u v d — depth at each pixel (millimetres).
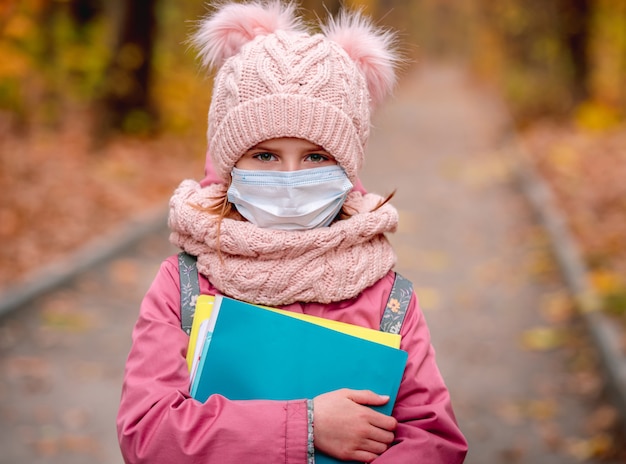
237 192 1990
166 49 16188
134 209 9484
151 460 1801
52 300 6523
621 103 18797
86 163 11133
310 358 1891
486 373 5453
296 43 2002
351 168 1998
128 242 8344
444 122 22672
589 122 16766
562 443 4453
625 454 4262
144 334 1963
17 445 4258
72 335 5867
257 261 1942
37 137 12203
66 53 13664
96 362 5418
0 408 4664
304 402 1829
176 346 1936
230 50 2160
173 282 2045
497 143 17578
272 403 1832
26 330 5879
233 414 1811
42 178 9680
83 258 7477
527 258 8383
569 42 17703
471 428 4648
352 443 1814
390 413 1896
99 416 4645
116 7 14359
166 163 12211
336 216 2117
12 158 10211
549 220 9406
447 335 6164
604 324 5762
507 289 7324
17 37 9531
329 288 1941
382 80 2193
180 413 1816
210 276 1989
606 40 21172
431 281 7609
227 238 1940
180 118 14602
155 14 13742
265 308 1915
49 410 4676
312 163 2004
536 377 5367
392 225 2041
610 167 12008
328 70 1978
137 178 10945
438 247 8922
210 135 2092
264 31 2148
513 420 4746
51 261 7332
